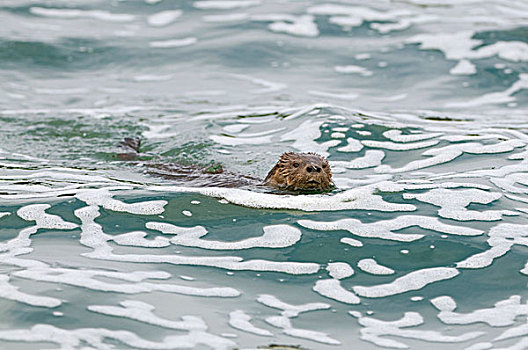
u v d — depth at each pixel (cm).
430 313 1614
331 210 2198
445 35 4503
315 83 4038
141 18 4909
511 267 1803
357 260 1861
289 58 4372
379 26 4716
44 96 3862
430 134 3038
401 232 2014
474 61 4178
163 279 1734
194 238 1995
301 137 3066
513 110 3559
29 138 3198
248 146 3042
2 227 2039
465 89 3881
